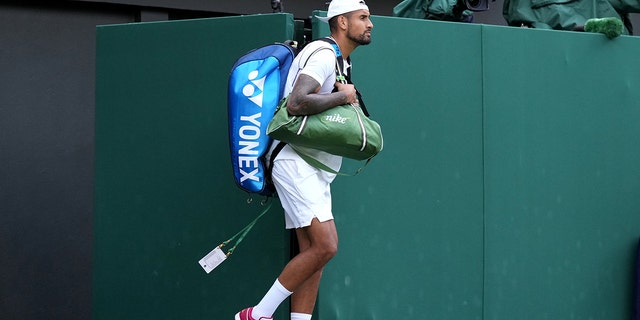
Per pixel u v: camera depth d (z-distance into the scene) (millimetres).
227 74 23219
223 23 23312
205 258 21672
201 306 23609
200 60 23547
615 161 26969
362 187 23328
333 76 20266
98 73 24703
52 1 29297
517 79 25438
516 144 25406
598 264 26719
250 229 22938
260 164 20656
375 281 23484
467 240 24703
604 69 26781
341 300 23047
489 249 25016
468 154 24703
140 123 24219
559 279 26094
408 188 23906
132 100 24297
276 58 20688
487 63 24984
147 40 24125
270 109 20578
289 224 21266
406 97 23859
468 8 27078
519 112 25453
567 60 26172
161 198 24000
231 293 23266
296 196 20328
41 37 29266
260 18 22922
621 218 27062
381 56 23531
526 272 25578
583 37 26453
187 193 23703
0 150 28656
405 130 23844
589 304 26594
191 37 23641
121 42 24438
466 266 24703
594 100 26609
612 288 26984
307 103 19422
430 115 24188
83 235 30125
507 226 25281
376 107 23469
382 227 23578
